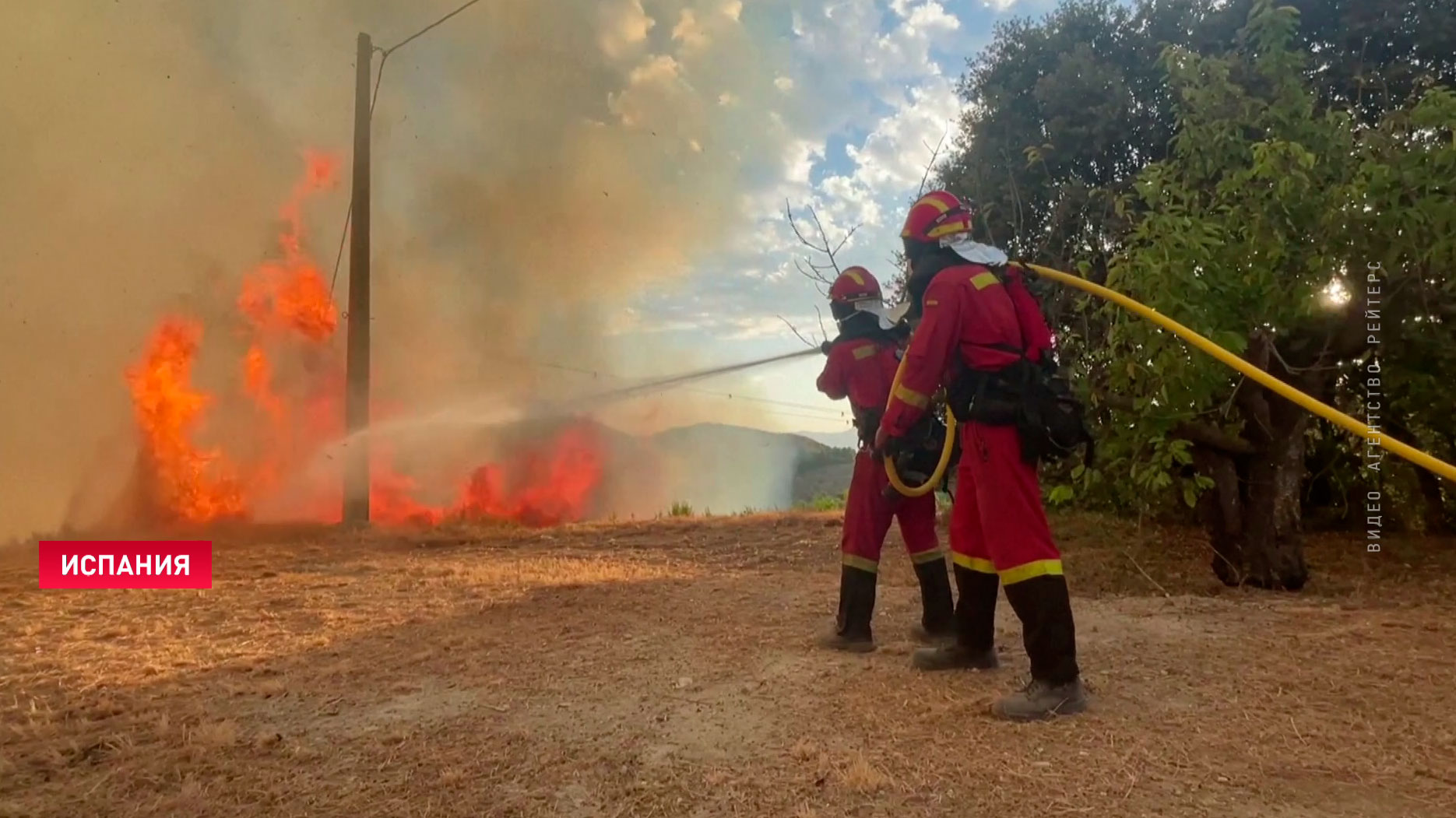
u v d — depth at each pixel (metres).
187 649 4.81
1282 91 6.98
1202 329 5.85
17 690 4.13
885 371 4.68
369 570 7.34
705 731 3.49
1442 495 9.43
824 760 3.15
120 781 3.13
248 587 6.56
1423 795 2.83
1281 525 6.96
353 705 3.87
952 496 4.29
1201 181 7.38
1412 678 3.91
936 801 2.86
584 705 3.81
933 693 3.89
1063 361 7.62
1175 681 3.98
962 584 4.23
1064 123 12.41
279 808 2.93
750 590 6.27
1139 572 7.55
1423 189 6.24
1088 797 2.86
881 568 7.78
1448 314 6.70
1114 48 12.98
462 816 2.86
